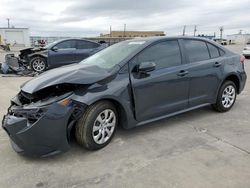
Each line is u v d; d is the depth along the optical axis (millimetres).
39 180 2854
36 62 10844
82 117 3311
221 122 4598
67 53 11008
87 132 3322
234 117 4867
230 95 5211
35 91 3172
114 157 3328
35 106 3066
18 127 3078
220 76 4852
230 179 2801
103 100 3443
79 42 11336
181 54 4352
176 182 2766
